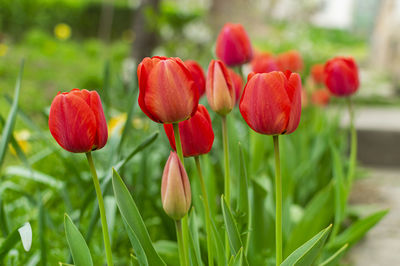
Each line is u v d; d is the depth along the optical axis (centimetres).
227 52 128
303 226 124
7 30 984
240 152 106
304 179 175
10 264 122
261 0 655
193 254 103
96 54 843
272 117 90
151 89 89
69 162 144
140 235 93
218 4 638
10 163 226
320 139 178
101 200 93
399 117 332
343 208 124
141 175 149
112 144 129
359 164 281
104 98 143
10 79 550
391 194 207
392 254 143
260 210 123
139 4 464
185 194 89
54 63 709
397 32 518
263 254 123
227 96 97
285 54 187
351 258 141
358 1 783
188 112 91
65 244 136
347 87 128
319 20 827
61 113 88
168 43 470
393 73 509
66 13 1104
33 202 136
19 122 317
